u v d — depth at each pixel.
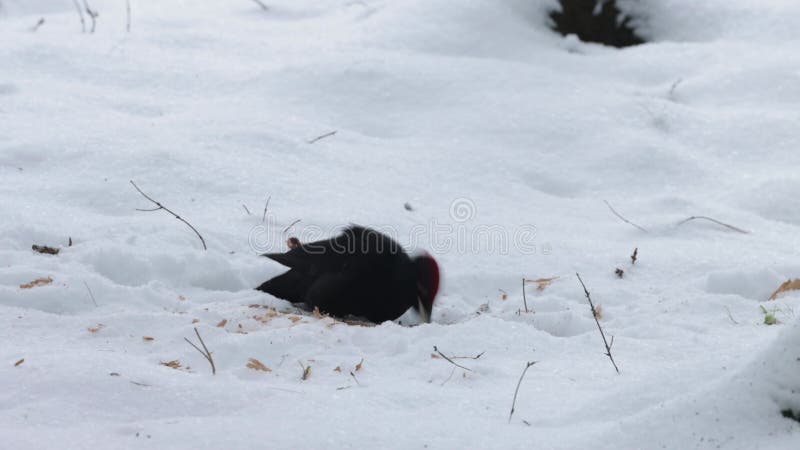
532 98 15.90
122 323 7.83
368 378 6.95
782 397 4.88
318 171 13.09
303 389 6.46
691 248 11.31
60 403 5.85
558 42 18.84
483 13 18.83
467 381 6.95
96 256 9.67
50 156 12.63
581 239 11.70
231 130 14.02
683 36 19.02
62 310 8.46
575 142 14.73
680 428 4.93
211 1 22.16
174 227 10.80
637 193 13.47
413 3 19.58
